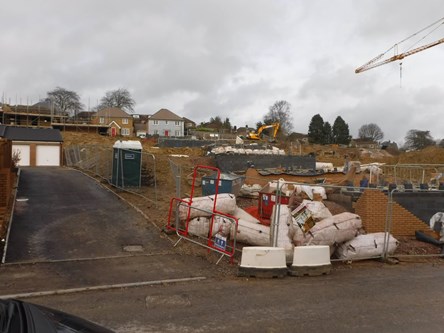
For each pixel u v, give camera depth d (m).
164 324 5.93
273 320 6.14
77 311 6.45
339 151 77.75
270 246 9.86
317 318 6.25
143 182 19.97
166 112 113.38
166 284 8.07
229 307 6.72
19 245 10.51
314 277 8.88
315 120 114.75
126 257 9.92
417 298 7.43
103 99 109.94
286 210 10.26
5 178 11.74
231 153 34.09
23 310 2.88
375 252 10.58
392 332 5.75
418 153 57.97
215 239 10.23
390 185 14.53
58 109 86.44
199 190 19.84
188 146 56.22
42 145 40.34
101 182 21.02
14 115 75.69
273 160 34.25
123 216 13.70
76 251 10.29
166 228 11.92
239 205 16.31
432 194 13.24
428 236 12.70
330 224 10.18
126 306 6.72
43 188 18.94
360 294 7.59
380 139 136.12
